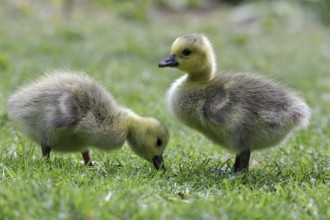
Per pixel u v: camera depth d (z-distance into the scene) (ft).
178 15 151.84
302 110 38.24
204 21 144.97
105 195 29.45
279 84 40.24
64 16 133.28
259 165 42.42
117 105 40.34
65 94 37.83
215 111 38.06
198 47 40.75
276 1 149.18
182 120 40.91
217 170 38.88
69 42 106.93
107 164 38.37
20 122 38.93
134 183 32.91
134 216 26.13
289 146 47.62
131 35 117.50
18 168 34.14
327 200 31.91
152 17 147.43
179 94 40.42
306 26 140.26
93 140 38.34
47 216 26.07
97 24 126.72
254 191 33.60
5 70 78.38
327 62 104.94
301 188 34.68
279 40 123.65
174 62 41.32
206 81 41.06
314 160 42.93
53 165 36.50
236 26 138.41
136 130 39.91
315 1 146.61
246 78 39.68
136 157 42.19
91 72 81.87
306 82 87.81
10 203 26.99
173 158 42.52
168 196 31.14
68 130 37.37
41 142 38.63
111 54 99.04
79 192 29.22
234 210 27.91
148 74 85.10
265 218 27.73
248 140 38.19
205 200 29.91
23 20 122.93
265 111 37.65
